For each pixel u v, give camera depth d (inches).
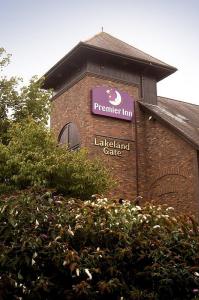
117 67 741.9
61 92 775.7
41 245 202.7
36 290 195.5
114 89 723.4
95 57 720.3
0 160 482.9
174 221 241.9
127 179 692.1
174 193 641.6
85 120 688.4
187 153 625.3
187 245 232.8
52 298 206.8
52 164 479.8
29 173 462.6
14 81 580.7
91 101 700.0
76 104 724.0
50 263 206.2
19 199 218.4
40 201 224.7
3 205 215.8
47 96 595.8
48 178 476.4
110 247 223.9
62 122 757.9
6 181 481.7
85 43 689.6
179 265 222.4
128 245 223.3
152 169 695.7
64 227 213.3
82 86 713.0
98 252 209.0
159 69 768.3
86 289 199.9
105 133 698.2
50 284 197.3
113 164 689.0
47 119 587.8
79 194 488.7
